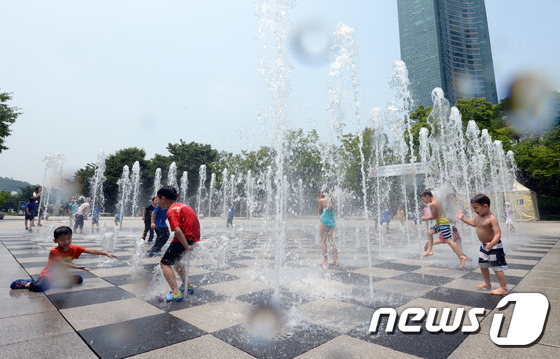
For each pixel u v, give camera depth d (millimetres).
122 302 3455
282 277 4797
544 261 6289
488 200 4004
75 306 3293
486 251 3955
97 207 13961
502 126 35156
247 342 2428
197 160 48188
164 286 4184
